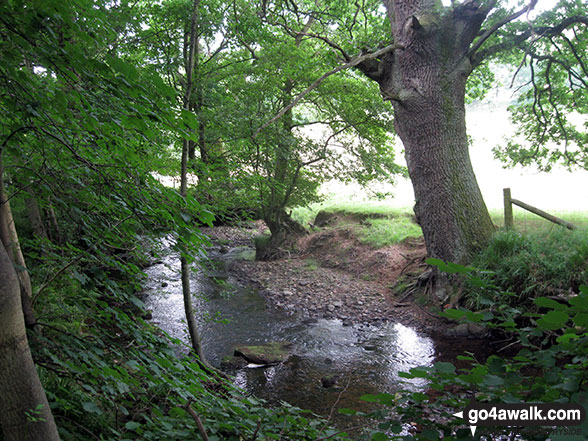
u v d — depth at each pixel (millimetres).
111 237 3125
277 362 7375
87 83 2293
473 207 9484
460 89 9539
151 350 3102
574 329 1415
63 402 2584
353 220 15969
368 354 7734
